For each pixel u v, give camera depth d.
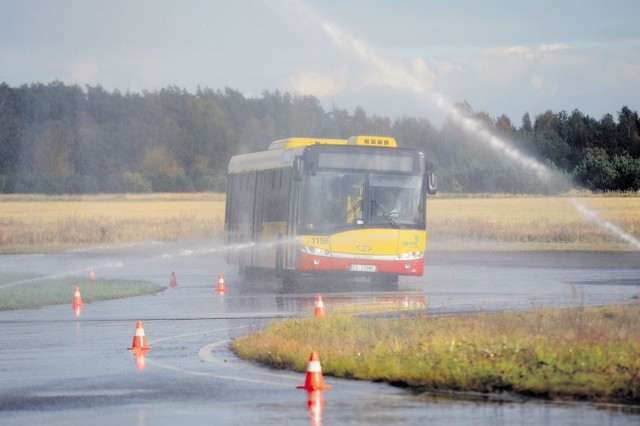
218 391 35.34
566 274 102.19
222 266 131.25
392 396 33.75
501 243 162.00
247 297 78.12
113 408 32.28
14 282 96.12
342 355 40.59
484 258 135.12
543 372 35.31
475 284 89.38
